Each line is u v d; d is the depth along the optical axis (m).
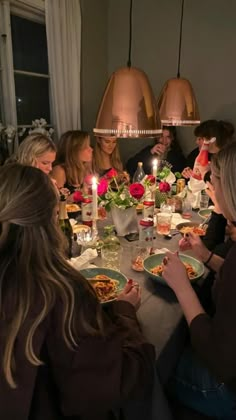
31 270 0.68
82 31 3.51
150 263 1.42
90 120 3.90
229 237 1.56
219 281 1.02
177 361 1.16
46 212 0.71
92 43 3.71
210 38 3.48
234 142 1.06
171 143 3.65
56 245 0.74
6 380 0.63
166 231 1.85
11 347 0.63
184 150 3.89
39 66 3.27
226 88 3.54
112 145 3.20
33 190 0.70
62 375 0.69
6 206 0.68
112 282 1.22
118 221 1.77
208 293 1.42
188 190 2.38
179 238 1.78
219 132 2.93
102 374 0.71
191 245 1.52
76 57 3.29
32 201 0.69
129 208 1.76
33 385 0.65
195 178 2.34
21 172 0.71
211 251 1.55
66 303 0.69
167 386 1.18
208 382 1.11
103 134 1.57
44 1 2.98
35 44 3.18
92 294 0.77
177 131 3.85
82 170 2.84
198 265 1.39
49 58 3.04
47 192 0.72
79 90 3.44
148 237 1.61
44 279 0.68
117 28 3.90
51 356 0.69
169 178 2.44
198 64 3.61
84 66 3.65
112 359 0.73
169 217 1.91
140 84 1.50
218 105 3.62
